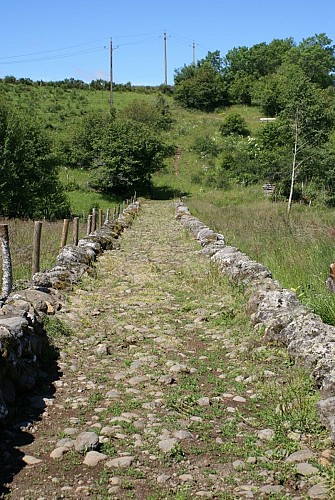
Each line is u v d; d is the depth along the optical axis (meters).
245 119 75.50
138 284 10.51
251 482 3.76
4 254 8.20
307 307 7.46
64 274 10.03
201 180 50.28
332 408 4.45
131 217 25.94
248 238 15.47
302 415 4.63
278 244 13.19
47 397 5.17
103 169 43.97
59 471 3.88
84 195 44.38
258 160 49.50
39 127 31.77
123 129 45.59
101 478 3.79
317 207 35.56
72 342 6.90
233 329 7.50
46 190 31.55
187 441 4.34
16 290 8.74
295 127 36.53
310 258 10.69
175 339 7.14
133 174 44.41
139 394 5.33
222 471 3.90
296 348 6.07
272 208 32.91
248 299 8.48
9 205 29.97
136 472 3.85
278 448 4.20
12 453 4.12
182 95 83.75
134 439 4.36
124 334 7.35
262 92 79.69
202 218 25.08
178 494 3.57
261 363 6.11
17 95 73.81
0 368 4.82
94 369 6.04
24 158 29.97
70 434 4.44
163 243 16.98
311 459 4.00
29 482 3.73
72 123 62.09
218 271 11.07
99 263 12.58
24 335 5.53
